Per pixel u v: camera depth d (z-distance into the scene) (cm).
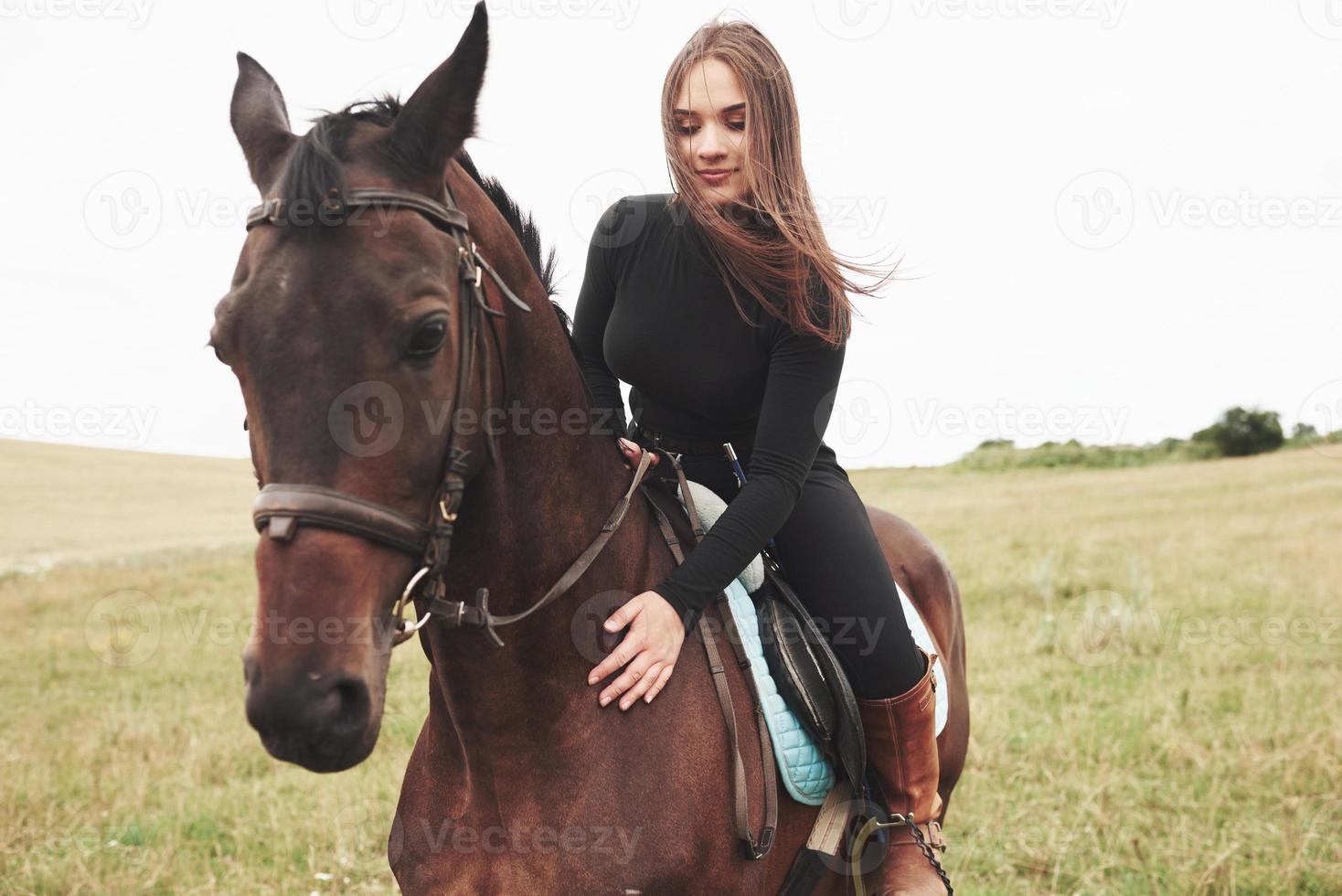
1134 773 456
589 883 170
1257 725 514
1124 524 1388
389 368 133
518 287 170
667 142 201
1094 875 364
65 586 1166
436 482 143
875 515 315
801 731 198
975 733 516
